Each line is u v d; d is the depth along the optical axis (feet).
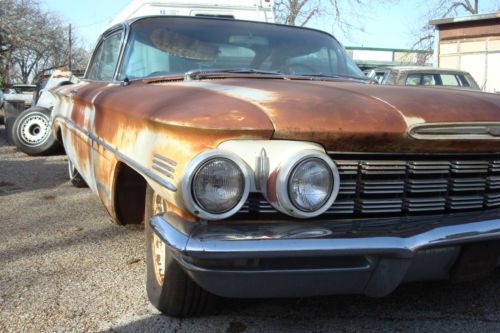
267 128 6.93
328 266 7.02
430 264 7.71
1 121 51.67
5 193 18.78
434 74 35.01
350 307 9.59
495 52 55.16
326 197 7.00
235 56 12.28
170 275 8.28
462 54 58.18
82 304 9.55
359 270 7.10
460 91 9.48
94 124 11.57
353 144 7.36
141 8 23.44
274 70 12.21
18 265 11.43
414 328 8.85
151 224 7.37
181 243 6.68
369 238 7.00
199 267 6.84
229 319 9.03
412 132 7.52
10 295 9.89
